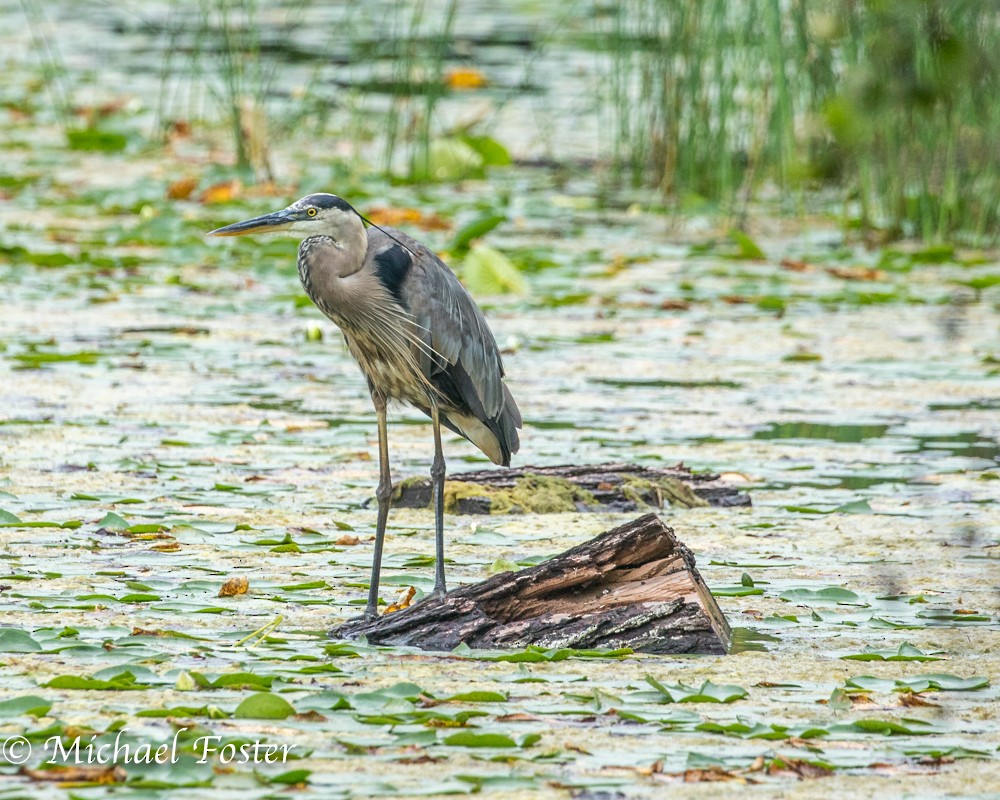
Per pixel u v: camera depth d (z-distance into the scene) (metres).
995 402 14.53
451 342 9.38
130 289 18.88
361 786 6.01
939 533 10.63
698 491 11.61
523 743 6.52
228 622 8.33
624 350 16.70
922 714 7.13
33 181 25.61
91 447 12.26
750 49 23.69
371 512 11.05
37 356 15.09
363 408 14.24
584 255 21.59
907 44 7.27
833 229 24.56
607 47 28.84
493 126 28.64
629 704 7.13
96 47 40.59
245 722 6.70
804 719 7.03
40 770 6.06
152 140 29.47
